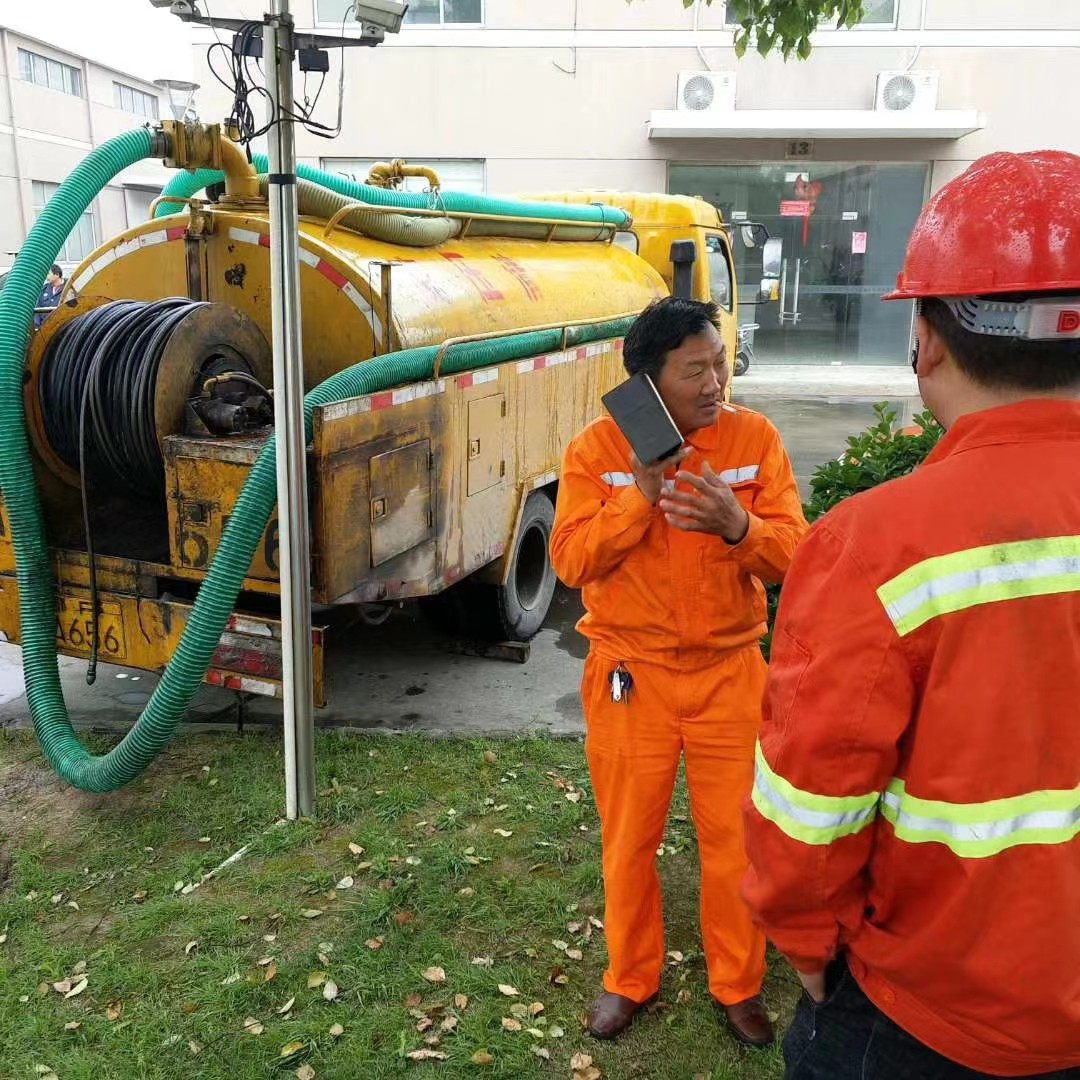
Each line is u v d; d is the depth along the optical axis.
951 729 1.25
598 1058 2.63
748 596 2.47
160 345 3.81
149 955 3.02
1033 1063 1.31
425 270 4.66
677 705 2.47
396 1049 2.65
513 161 15.60
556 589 6.71
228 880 3.37
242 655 3.87
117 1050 2.65
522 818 3.75
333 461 3.57
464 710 4.77
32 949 3.04
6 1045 2.66
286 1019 2.75
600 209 6.60
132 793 3.95
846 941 1.43
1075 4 15.05
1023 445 1.29
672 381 2.32
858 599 1.29
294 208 3.30
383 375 3.85
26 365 4.06
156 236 4.59
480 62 15.20
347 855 3.52
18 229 29.66
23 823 3.75
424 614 5.48
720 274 8.30
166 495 3.84
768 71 15.28
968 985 1.29
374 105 15.29
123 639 4.08
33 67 30.58
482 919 3.18
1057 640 1.24
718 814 2.53
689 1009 2.80
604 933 3.11
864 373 16.92
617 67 15.25
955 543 1.26
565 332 5.41
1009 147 15.71
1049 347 1.27
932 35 15.16
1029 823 1.25
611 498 2.42
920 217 1.39
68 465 4.31
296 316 3.33
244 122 3.62
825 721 1.29
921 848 1.30
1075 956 1.26
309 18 14.81
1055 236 1.23
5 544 4.20
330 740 4.35
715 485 2.22
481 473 4.62
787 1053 1.59
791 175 16.14
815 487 4.22
